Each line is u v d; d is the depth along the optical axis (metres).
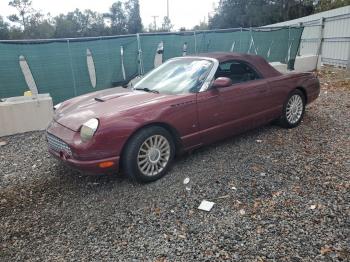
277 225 2.82
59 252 2.65
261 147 4.59
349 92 8.20
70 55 7.36
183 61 4.70
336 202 3.11
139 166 3.60
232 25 44.00
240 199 3.27
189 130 3.94
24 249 2.71
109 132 3.32
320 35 13.18
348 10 13.80
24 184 3.87
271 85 4.80
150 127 3.62
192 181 3.70
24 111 5.98
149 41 8.27
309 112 6.37
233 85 4.37
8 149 5.19
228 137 4.55
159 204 3.27
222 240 2.67
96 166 3.35
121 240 2.75
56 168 4.27
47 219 3.12
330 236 2.64
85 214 3.17
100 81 7.85
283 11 37.97
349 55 12.41
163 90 4.22
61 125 3.65
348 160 4.02
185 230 2.83
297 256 2.44
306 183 3.51
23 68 6.93
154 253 2.57
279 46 11.13
